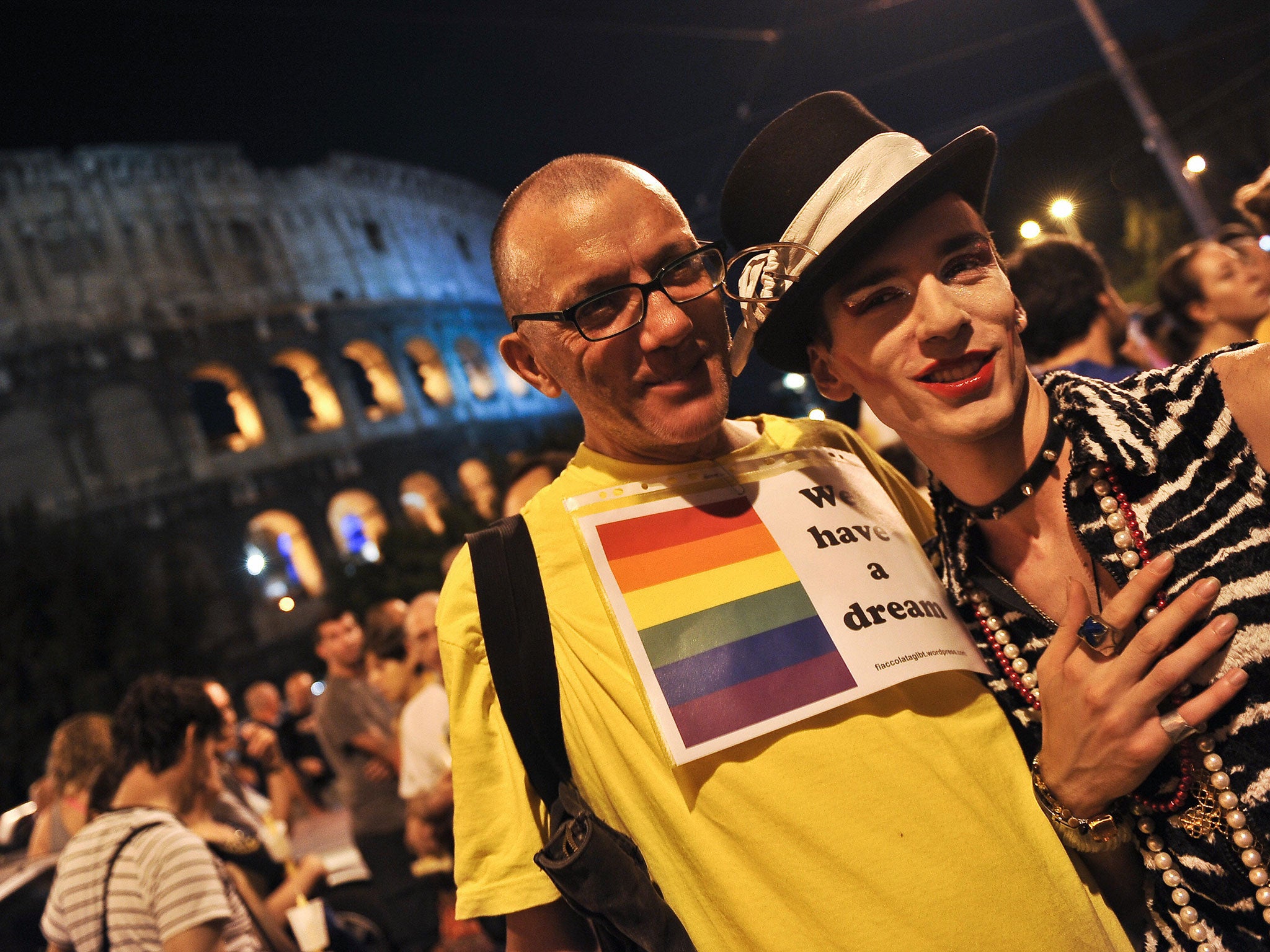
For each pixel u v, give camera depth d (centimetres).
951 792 129
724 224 160
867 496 161
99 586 2498
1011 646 147
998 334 131
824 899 124
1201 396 125
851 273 135
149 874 273
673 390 139
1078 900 132
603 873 132
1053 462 135
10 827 650
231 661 3169
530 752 142
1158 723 119
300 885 455
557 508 152
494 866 143
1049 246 315
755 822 128
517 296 146
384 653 516
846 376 146
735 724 129
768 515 149
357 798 516
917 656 138
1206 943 130
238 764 801
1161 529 125
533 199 143
